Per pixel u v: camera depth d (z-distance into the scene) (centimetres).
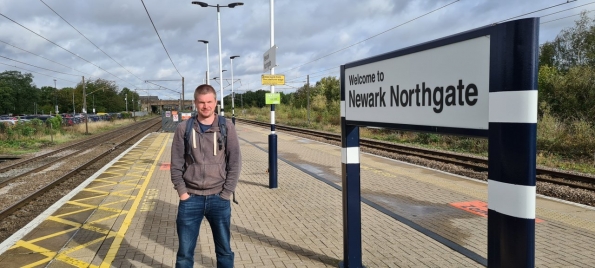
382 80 312
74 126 3359
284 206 621
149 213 590
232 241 459
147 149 1584
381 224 530
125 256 418
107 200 679
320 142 1834
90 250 438
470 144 1594
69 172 1075
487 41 215
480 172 955
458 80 238
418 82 273
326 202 648
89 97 7306
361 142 1783
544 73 2130
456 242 463
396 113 298
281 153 1384
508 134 202
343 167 372
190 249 304
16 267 395
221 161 301
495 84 208
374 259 407
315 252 424
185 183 301
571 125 1483
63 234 496
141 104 11888
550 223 527
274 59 730
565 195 713
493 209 215
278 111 5625
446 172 959
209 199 298
